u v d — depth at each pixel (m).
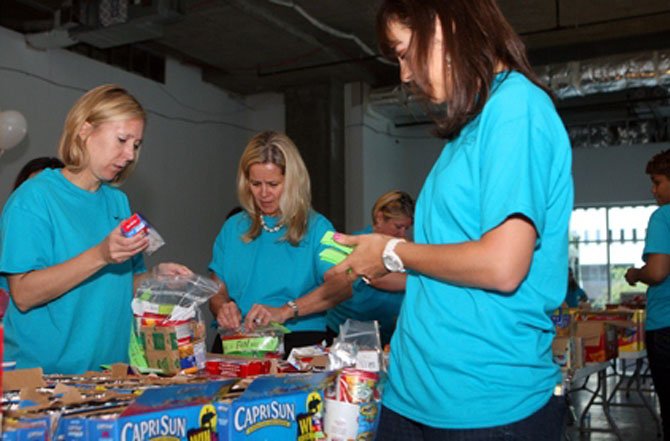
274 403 1.22
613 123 10.94
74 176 1.76
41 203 1.65
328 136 9.20
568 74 7.85
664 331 3.00
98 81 7.35
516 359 1.09
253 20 7.28
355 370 1.33
